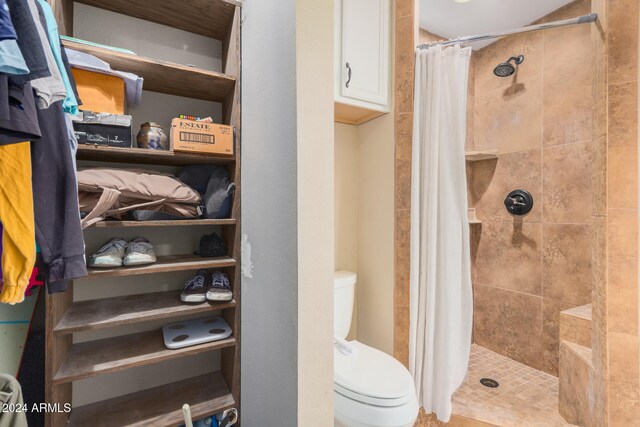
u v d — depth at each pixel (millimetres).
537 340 1795
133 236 1200
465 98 1398
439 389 1349
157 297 1168
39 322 1017
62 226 703
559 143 1720
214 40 1355
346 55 1375
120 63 998
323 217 669
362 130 1737
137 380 1172
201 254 1201
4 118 458
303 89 646
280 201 733
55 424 856
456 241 1378
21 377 978
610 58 1146
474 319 2133
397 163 1500
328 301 674
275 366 766
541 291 1787
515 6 1722
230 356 1167
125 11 1153
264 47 867
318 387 659
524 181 1880
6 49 433
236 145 1126
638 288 1092
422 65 1433
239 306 1110
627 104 1115
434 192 1378
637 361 1089
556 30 1736
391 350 1525
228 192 1132
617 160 1130
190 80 1130
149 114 1230
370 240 1679
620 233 1120
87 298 1122
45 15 629
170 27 1264
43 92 552
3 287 581
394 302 1515
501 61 2008
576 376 1311
